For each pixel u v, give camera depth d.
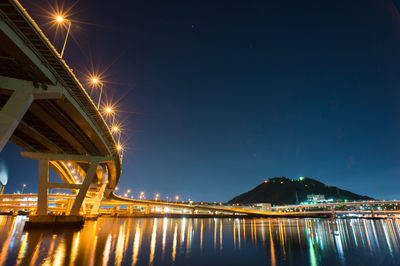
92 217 71.75
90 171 45.56
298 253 23.66
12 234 32.19
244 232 48.53
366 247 28.14
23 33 21.00
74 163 62.94
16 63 23.14
